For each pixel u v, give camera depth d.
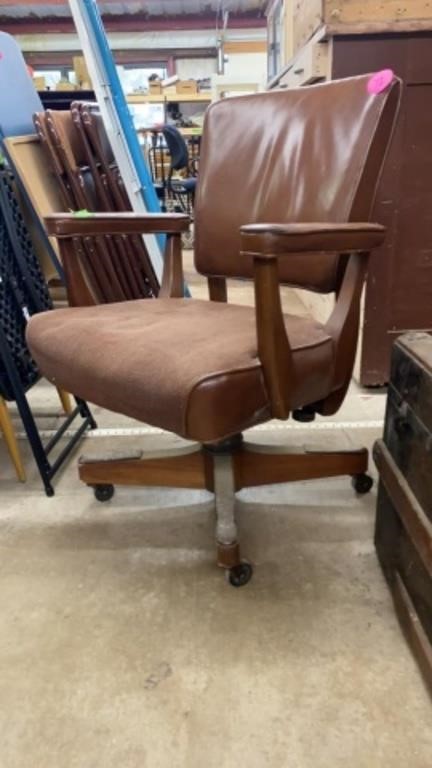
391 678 0.82
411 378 0.84
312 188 1.05
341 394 1.02
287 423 1.63
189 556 1.11
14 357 1.38
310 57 1.68
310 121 1.08
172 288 1.29
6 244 1.40
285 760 0.71
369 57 1.53
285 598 0.98
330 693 0.80
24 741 0.75
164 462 1.19
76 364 0.89
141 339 0.88
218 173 1.24
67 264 1.12
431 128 1.57
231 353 0.80
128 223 1.16
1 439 1.62
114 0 7.11
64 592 1.01
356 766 0.70
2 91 1.69
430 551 0.75
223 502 1.06
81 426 1.62
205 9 7.56
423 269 1.73
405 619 0.87
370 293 1.76
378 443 1.02
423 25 1.48
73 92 2.61
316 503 1.27
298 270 1.07
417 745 0.72
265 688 0.81
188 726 0.76
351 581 1.02
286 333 0.86
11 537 1.18
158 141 5.00
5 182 1.44
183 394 0.73
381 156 0.97
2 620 0.95
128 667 0.85
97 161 1.86
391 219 1.66
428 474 0.77
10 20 7.80
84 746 0.74
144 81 8.25
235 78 5.94
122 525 1.21
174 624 0.93
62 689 0.82
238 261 1.22
